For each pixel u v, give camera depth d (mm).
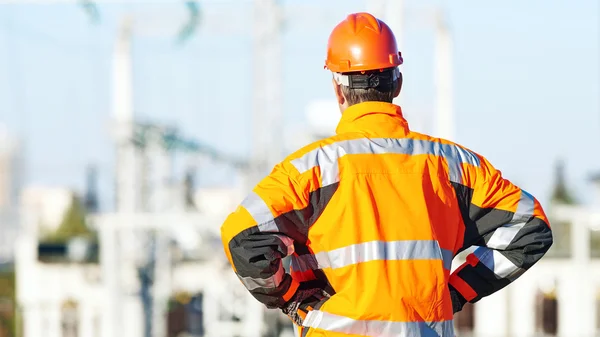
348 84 5598
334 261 5242
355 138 5453
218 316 36719
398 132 5516
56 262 40750
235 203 35219
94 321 39906
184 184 35844
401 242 5227
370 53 5574
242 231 5230
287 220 5258
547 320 37438
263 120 33125
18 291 40594
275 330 35062
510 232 5523
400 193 5320
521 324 37719
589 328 37344
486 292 5672
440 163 5477
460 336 37750
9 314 45938
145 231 35281
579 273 37438
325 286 5426
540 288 37719
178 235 36312
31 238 41188
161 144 33875
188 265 37500
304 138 32844
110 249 34938
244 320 35750
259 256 5219
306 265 5441
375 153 5402
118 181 34438
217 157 34594
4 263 53000
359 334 5152
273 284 5316
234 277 36344
